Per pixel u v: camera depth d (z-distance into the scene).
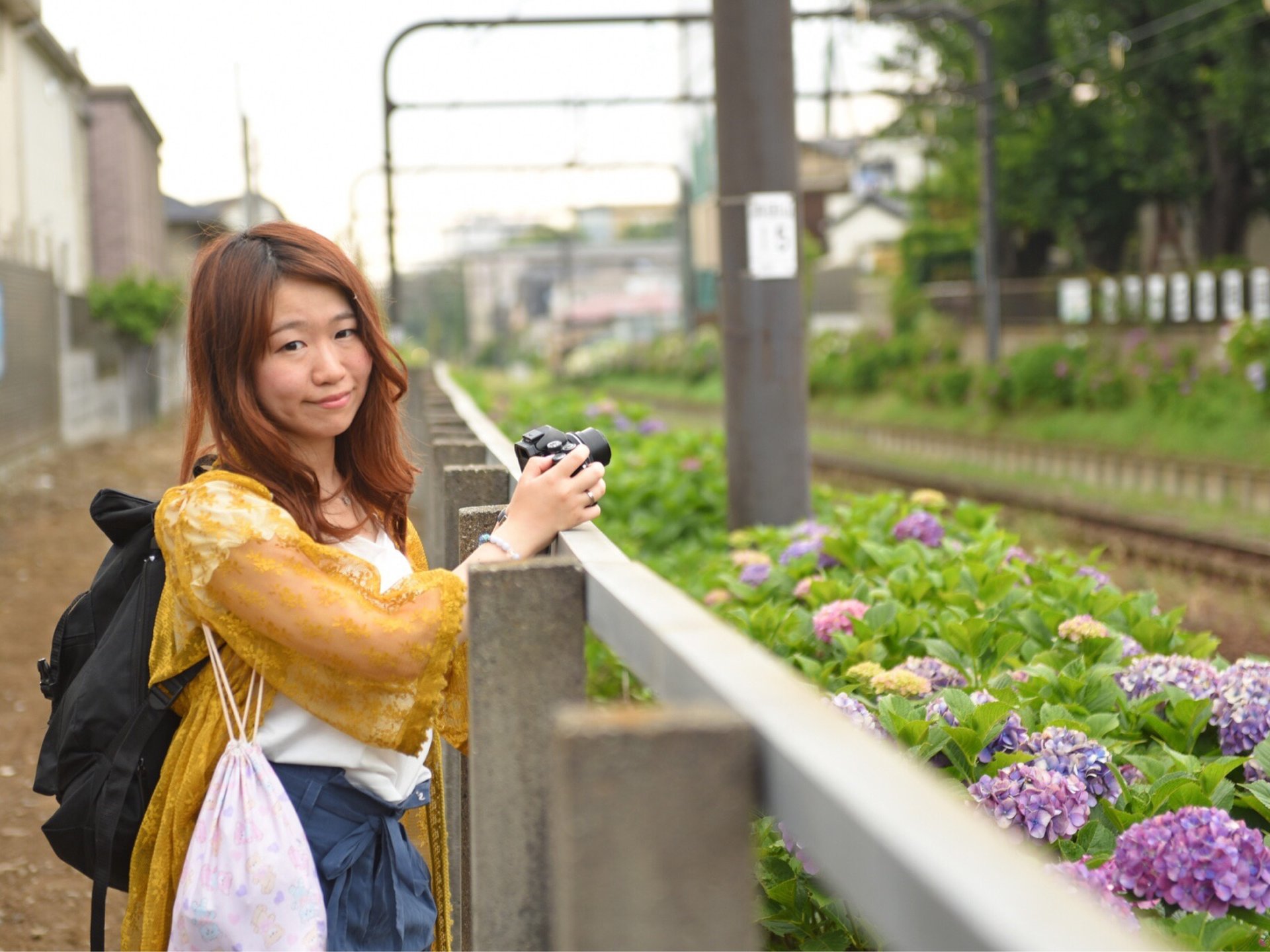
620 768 1.07
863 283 34.94
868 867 0.91
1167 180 21.39
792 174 6.60
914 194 29.09
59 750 1.96
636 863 1.07
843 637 3.34
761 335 6.60
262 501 1.85
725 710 1.12
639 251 84.38
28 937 4.07
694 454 8.79
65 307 23.05
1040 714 2.69
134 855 1.94
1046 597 3.79
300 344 1.96
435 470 4.55
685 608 1.43
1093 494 13.91
